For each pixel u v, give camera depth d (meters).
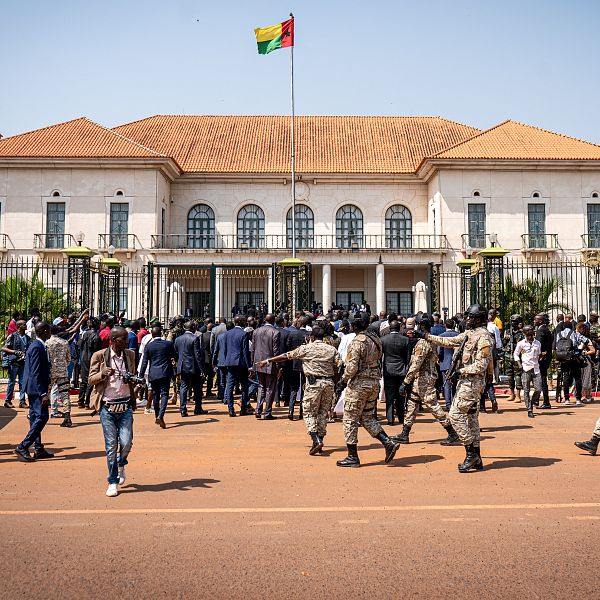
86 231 36.59
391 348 11.91
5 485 7.44
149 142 42.28
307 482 7.52
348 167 40.81
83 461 8.81
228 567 4.84
